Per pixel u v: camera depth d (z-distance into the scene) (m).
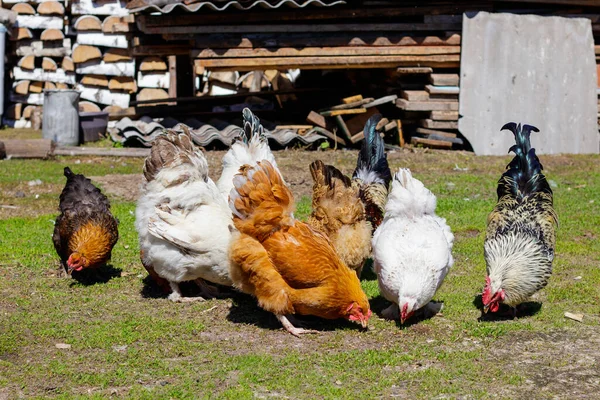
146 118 6.54
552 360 3.17
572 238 4.23
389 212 3.45
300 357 3.18
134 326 3.36
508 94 6.22
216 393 2.98
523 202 3.53
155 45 6.39
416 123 6.48
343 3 5.94
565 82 6.30
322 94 7.23
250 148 3.81
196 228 3.45
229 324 3.41
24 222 4.39
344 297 3.27
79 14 7.41
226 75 7.88
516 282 3.32
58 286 3.69
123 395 2.97
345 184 3.62
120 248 4.08
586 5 6.36
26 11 7.52
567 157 6.14
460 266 3.92
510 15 6.13
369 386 3.03
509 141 6.26
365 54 6.09
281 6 5.94
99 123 6.57
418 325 3.40
